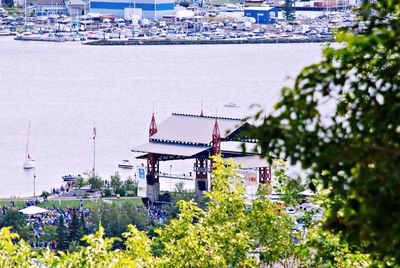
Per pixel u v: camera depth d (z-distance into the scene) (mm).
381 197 66750
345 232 76500
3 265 157750
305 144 72188
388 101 73250
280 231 188875
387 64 85500
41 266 158875
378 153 69750
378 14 86062
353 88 80125
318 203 145000
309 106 73188
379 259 77125
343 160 71000
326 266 138250
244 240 187375
